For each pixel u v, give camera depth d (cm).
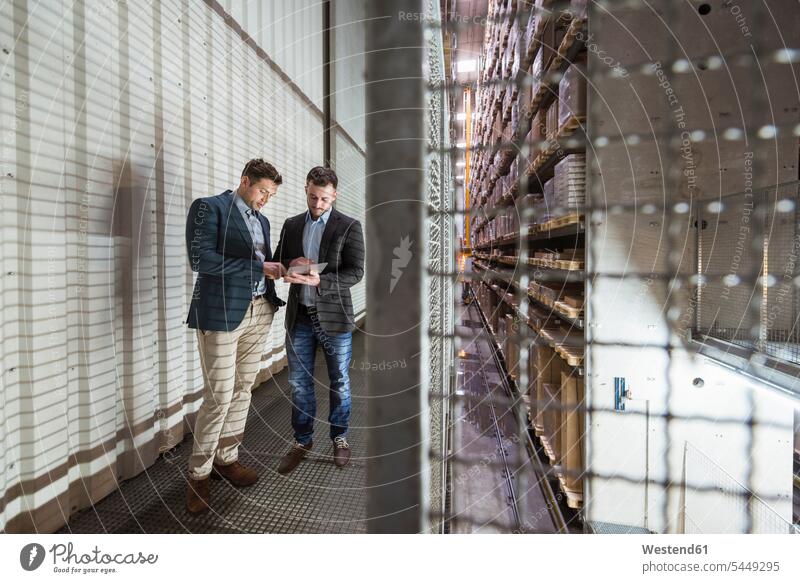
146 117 234
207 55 289
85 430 196
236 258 188
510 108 383
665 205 167
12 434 169
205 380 187
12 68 168
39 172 178
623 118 169
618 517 176
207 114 288
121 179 218
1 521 164
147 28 235
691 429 169
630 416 174
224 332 186
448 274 127
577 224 195
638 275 170
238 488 203
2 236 165
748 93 161
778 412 164
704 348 163
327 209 223
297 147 429
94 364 201
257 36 352
